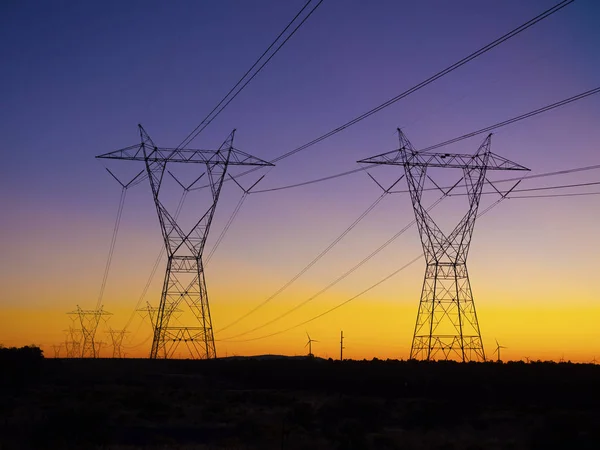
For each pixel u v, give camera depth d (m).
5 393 98.44
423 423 66.94
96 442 49.62
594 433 55.03
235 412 73.88
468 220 93.25
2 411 70.62
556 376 98.44
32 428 53.72
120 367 145.38
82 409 56.97
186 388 117.75
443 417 69.00
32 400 84.88
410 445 50.72
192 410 76.31
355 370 121.94
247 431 55.78
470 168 91.75
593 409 78.75
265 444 49.84
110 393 95.94
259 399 91.50
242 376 137.50
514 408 79.88
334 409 75.25
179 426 62.19
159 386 118.88
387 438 52.62
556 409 78.12
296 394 105.44
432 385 99.00
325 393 106.81
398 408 79.56
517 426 63.94
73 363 150.12
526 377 98.44
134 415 67.56
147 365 150.00
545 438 53.34
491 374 102.69
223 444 49.62
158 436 52.81
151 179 95.56
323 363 140.88
